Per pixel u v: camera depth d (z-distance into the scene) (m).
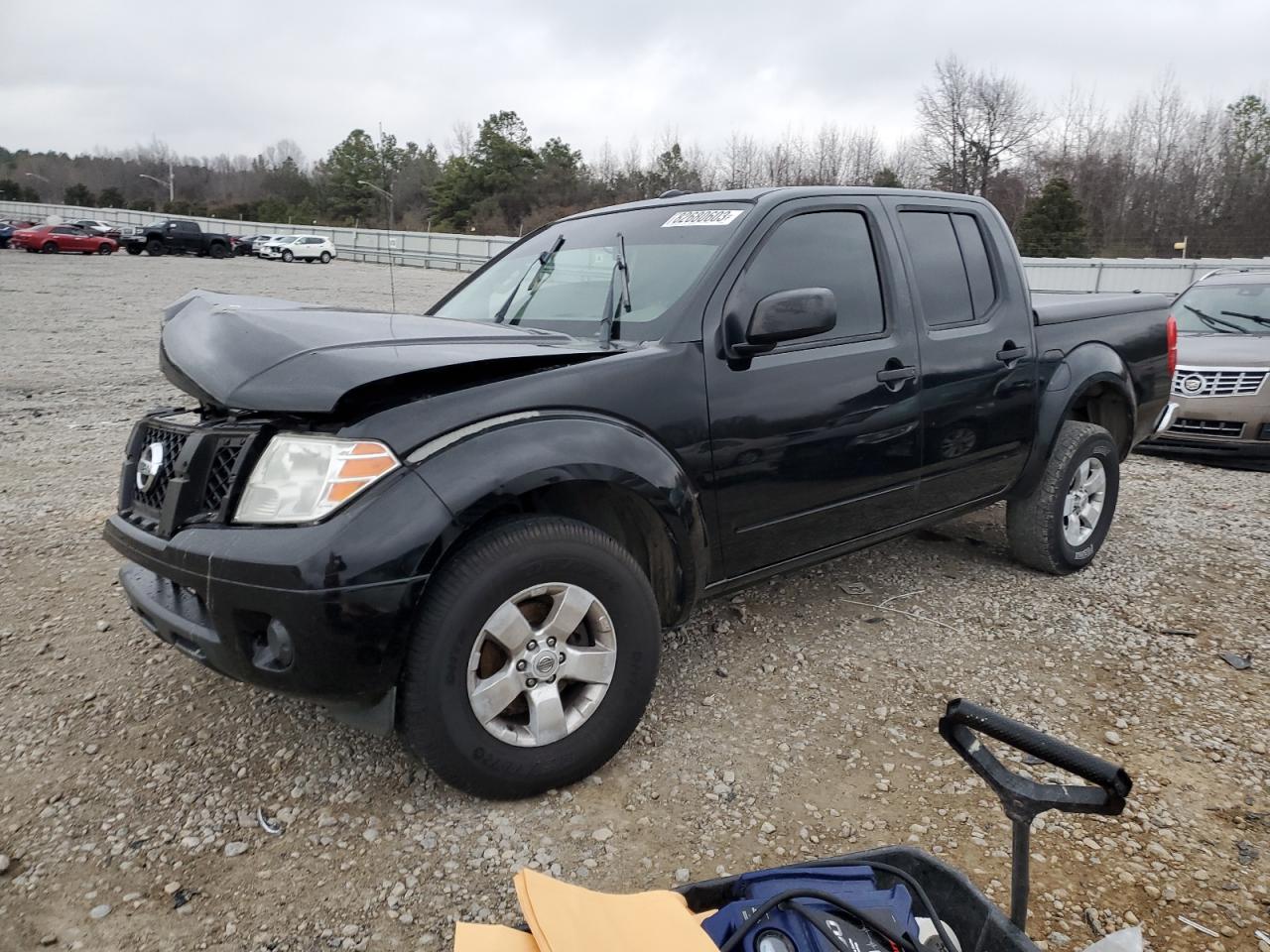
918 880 2.03
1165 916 2.33
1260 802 2.83
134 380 10.71
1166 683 3.62
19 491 5.98
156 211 85.19
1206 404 7.76
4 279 25.48
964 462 4.11
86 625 3.93
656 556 3.13
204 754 2.97
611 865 2.49
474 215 69.50
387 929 2.26
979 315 4.22
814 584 4.61
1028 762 3.02
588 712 2.77
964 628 4.10
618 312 3.30
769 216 3.45
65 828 2.61
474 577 2.49
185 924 2.26
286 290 24.97
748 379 3.21
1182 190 48.28
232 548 2.42
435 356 2.61
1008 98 49.59
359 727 2.56
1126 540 5.46
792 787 2.86
